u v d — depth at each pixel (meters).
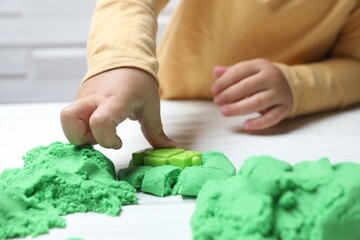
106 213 0.31
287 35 0.58
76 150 0.35
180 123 0.51
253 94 0.51
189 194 0.33
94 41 0.42
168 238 0.28
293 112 0.51
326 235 0.25
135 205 0.32
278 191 0.27
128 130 0.47
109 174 0.34
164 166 0.35
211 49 0.60
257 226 0.25
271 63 0.53
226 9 0.58
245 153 0.42
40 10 0.88
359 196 0.26
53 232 0.29
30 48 0.88
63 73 0.89
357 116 0.53
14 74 0.89
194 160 0.36
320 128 0.49
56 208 0.31
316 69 0.56
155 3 0.47
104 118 0.34
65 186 0.32
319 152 0.42
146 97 0.39
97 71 0.39
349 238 0.26
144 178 0.34
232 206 0.27
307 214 0.26
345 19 0.59
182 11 0.60
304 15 0.57
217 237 0.26
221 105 0.52
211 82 0.62
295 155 0.41
